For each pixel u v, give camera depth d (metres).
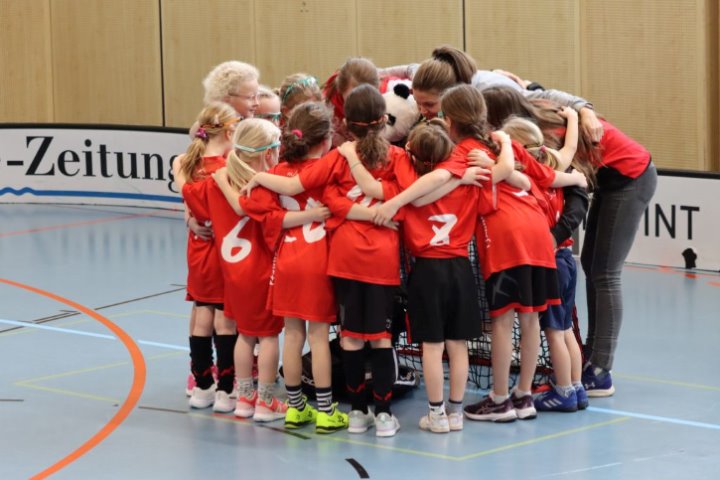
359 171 6.40
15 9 18.94
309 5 17.17
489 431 6.76
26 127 16.28
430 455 6.31
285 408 7.07
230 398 7.23
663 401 7.34
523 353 6.90
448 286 6.50
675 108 14.56
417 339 6.59
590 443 6.51
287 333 6.73
